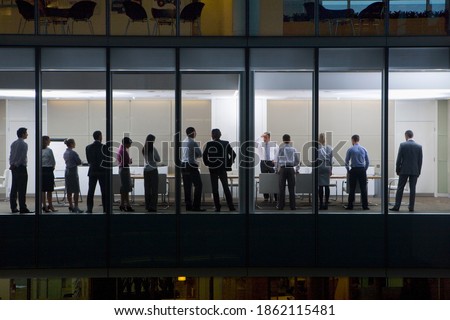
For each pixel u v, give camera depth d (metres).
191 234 12.66
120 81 12.80
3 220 12.62
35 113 12.70
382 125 12.88
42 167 12.75
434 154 13.01
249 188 12.73
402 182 12.89
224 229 12.66
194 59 12.81
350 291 15.34
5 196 12.70
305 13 12.75
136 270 12.72
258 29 12.73
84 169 12.76
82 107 12.80
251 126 12.83
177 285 15.59
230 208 12.70
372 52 12.82
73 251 12.59
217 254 12.63
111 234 12.62
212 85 12.80
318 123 12.80
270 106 12.84
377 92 12.88
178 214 12.66
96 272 12.68
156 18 12.72
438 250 12.60
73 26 12.68
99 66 12.77
